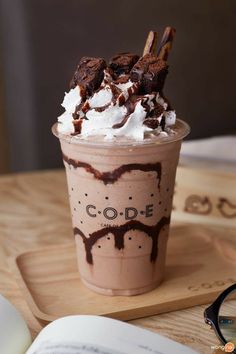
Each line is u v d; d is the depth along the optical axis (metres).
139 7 0.88
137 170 0.42
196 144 0.75
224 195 0.57
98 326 0.36
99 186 0.43
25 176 0.72
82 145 0.42
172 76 0.93
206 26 0.92
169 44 0.46
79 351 0.34
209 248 0.53
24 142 0.89
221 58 0.95
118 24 0.87
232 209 0.57
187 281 0.48
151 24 0.89
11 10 0.81
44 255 0.52
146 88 0.43
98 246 0.45
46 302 0.45
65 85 0.87
